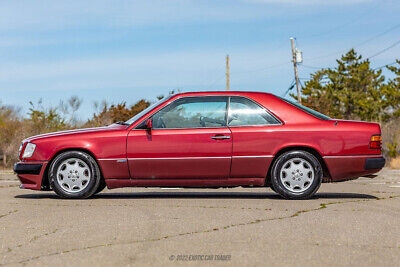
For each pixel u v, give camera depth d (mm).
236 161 7598
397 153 22594
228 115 7734
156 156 7609
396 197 8055
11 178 12922
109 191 9211
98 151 7641
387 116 39250
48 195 8367
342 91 45562
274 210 6547
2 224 5664
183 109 7773
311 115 7801
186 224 5559
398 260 4059
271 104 7773
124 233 5098
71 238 4895
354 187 10008
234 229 5270
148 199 7754
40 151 7773
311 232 5129
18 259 4145
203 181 7688
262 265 3891
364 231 5191
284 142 7598
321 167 7664
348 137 7691
